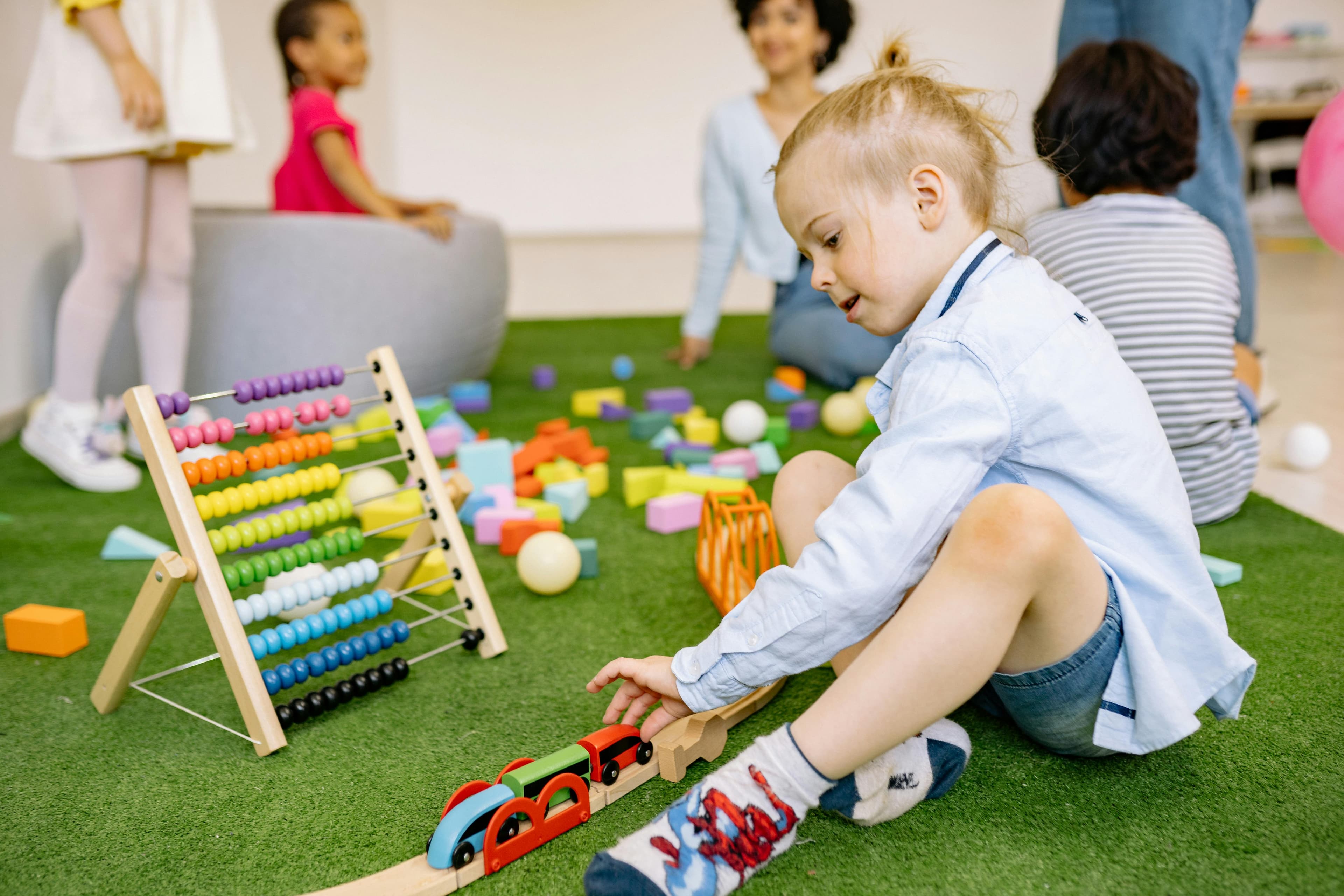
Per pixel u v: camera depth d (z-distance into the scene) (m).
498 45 6.57
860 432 2.21
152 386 2.02
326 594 1.14
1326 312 3.63
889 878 0.80
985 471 0.80
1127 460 0.82
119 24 1.71
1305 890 0.77
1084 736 0.88
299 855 0.85
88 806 0.94
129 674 1.09
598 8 6.55
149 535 1.68
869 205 0.83
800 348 2.69
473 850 0.81
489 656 1.22
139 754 1.03
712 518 1.43
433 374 2.51
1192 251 1.47
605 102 6.73
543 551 1.38
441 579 1.25
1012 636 0.74
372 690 1.10
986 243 0.84
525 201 6.88
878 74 0.88
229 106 1.86
